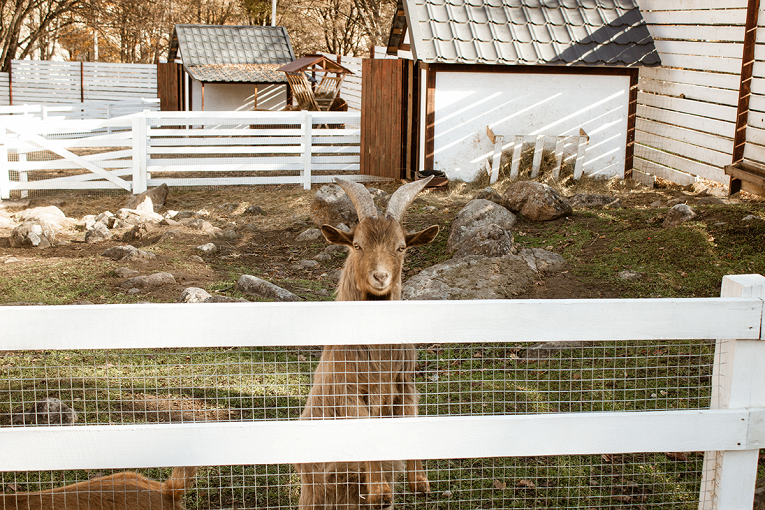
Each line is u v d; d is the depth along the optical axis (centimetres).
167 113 1385
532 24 1380
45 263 899
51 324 239
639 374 548
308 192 1412
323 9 3625
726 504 276
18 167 1337
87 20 3547
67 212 1261
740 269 737
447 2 1387
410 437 258
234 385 553
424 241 390
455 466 456
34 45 3797
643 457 469
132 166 1407
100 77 2794
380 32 3275
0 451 245
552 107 1369
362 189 371
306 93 1975
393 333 253
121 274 831
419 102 1453
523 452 262
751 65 1089
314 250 1016
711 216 909
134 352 618
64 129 1350
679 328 262
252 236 1092
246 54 2608
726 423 267
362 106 1476
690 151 1258
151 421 488
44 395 521
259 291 767
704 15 1230
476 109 1352
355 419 255
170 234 1038
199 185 1448
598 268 801
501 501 419
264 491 430
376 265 337
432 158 1358
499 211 980
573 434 263
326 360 330
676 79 1300
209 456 253
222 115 1411
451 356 605
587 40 1365
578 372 559
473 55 1309
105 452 249
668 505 411
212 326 245
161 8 3544
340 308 249
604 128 1391
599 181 1371
